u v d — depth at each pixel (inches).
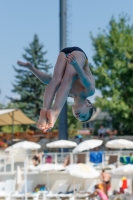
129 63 1772.9
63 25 1350.9
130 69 1766.7
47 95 295.6
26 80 2903.5
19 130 2824.8
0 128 2849.4
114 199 1047.0
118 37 1793.8
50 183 1290.6
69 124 2773.1
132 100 1764.3
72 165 1141.1
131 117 1817.2
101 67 1759.4
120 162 1300.4
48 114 282.4
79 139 1669.5
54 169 1194.6
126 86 1788.9
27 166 1334.9
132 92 1770.4
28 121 1895.9
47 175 1285.7
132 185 1128.2
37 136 1857.8
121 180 1230.3
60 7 1350.9
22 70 2945.4
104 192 1027.9
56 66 308.0
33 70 328.2
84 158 1291.8
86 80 295.9
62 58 309.0
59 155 1483.8
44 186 1277.1
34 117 2812.5
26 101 2891.2
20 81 2933.1
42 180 1291.8
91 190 1253.1
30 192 1226.0
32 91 2913.4
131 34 1823.3
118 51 1775.3
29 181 1259.2
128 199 1047.0
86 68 313.3
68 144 1341.0
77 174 1084.5
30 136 1801.2
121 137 1739.7
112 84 1756.9
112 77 1759.4
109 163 1316.4
